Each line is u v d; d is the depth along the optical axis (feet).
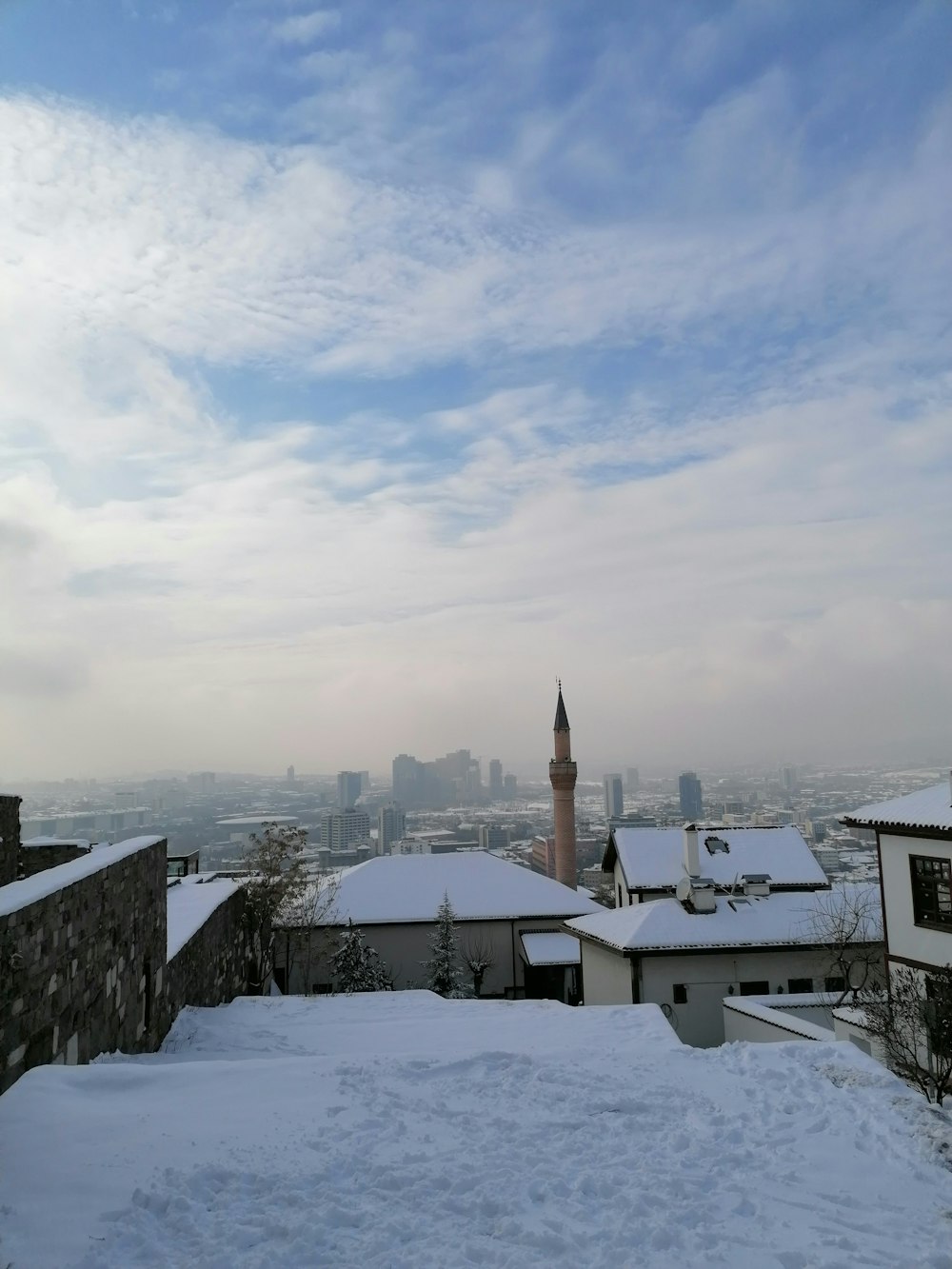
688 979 96.48
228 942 96.43
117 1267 20.48
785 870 122.62
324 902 144.46
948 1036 52.95
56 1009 39.58
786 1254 22.59
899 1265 22.33
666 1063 41.09
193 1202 23.77
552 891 151.94
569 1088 36.29
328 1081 35.83
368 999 87.10
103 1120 29.55
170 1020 64.85
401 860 160.66
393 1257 21.66
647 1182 26.76
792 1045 43.45
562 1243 22.62
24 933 35.40
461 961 140.36
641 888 120.47
